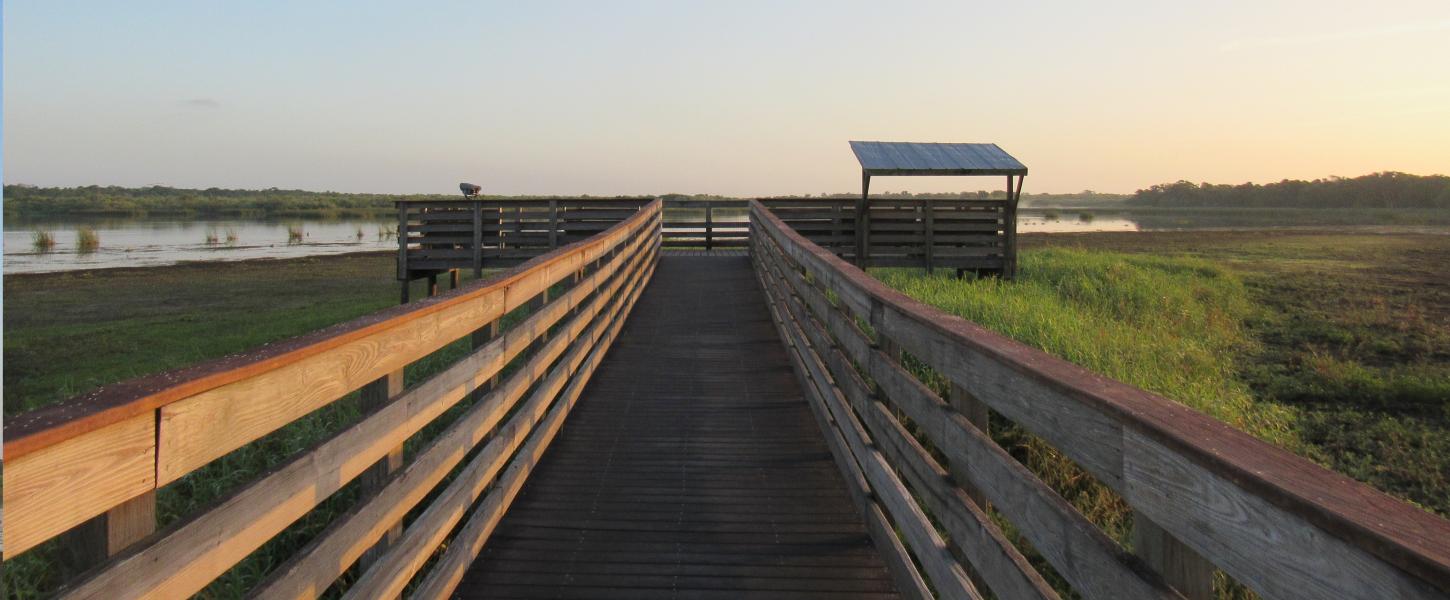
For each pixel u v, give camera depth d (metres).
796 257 6.60
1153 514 1.38
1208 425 1.35
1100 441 1.57
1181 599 1.30
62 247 35.38
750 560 3.49
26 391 9.72
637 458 4.79
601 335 7.52
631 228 9.23
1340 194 99.81
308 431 5.62
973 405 2.40
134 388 1.42
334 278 23.12
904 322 3.09
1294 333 11.15
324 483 2.03
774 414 5.70
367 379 2.31
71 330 14.27
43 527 1.18
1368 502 0.99
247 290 20.36
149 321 15.33
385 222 66.06
